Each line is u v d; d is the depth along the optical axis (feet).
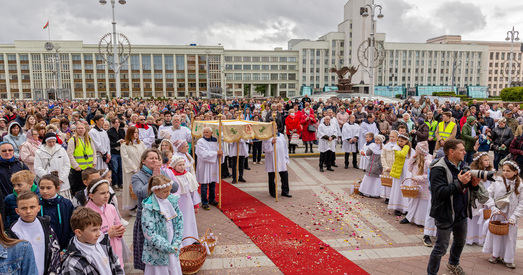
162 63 262.67
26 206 11.20
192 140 30.37
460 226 15.28
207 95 240.32
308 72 298.56
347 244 19.49
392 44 299.99
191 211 18.65
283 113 57.72
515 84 138.62
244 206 25.94
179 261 14.39
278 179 34.32
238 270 16.55
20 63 251.19
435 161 15.19
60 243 13.79
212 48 268.82
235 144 32.81
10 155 18.74
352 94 122.01
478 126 43.50
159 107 77.30
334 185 32.22
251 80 297.94
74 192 25.46
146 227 12.45
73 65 254.06
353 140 38.11
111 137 30.35
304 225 22.25
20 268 9.71
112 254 11.71
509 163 16.53
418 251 18.71
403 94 201.36
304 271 16.34
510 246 16.61
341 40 296.10
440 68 311.88
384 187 26.50
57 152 21.66
